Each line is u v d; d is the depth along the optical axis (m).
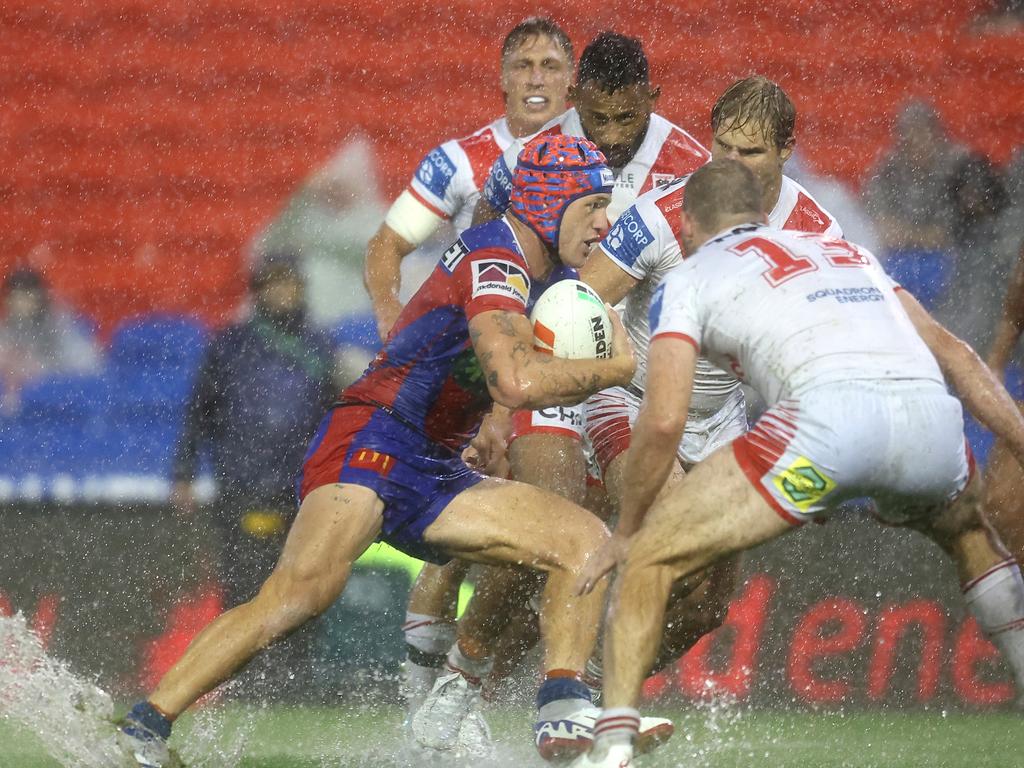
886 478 12.39
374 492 13.66
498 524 13.91
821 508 12.33
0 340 31.78
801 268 12.81
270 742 17.94
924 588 22.42
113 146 35.53
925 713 21.41
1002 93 36.16
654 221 16.08
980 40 36.59
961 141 35.38
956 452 12.65
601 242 16.44
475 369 13.79
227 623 13.34
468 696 16.80
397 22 36.75
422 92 36.41
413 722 16.84
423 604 17.84
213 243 34.62
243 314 23.92
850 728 19.73
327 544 13.46
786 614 22.31
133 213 34.81
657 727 14.88
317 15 36.78
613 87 18.16
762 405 26.77
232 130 35.88
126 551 23.41
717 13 36.78
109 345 32.25
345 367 25.36
